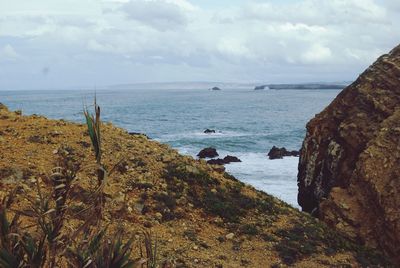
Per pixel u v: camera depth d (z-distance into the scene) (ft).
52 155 40.24
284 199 87.51
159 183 41.32
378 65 70.33
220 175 48.03
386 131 57.06
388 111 61.98
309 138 73.56
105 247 11.60
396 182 48.96
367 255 42.37
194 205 40.40
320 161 70.03
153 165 44.24
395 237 45.19
